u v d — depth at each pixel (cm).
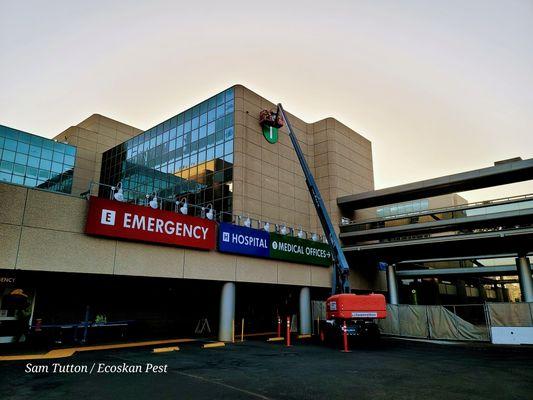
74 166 4619
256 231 2391
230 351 1684
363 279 3806
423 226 3241
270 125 3459
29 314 1775
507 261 4641
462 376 1133
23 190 1460
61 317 2083
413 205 5906
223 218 3094
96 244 1636
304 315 2730
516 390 953
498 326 2111
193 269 1992
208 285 2569
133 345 1808
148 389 922
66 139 4922
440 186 3366
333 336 2044
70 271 1540
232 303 2194
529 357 1557
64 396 845
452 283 6006
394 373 1174
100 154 4956
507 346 1970
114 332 2288
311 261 2812
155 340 2080
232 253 2216
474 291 6481
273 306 3388
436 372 1198
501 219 2967
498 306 2141
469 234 2998
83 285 2216
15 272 1734
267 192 3319
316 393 907
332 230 2423
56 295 2083
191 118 3734
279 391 922
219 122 3403
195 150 3581
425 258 4294
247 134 3269
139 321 2470
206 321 2681
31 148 4219
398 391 934
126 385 960
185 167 3644
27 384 951
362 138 4372
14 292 1725
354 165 4112
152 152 4134
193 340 2122
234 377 1085
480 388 974
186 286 2662
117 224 1689
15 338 1711
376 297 1966
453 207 3169
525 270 3462
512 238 2973
